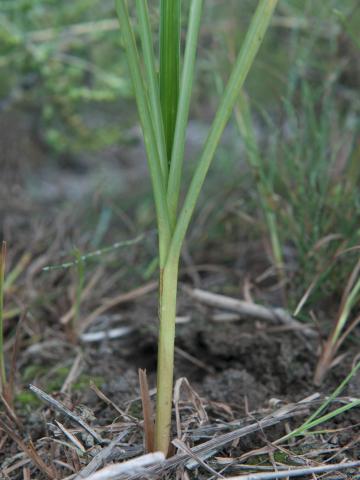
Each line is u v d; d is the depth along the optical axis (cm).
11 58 106
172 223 52
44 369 72
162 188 51
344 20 79
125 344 76
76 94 103
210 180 108
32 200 111
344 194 78
